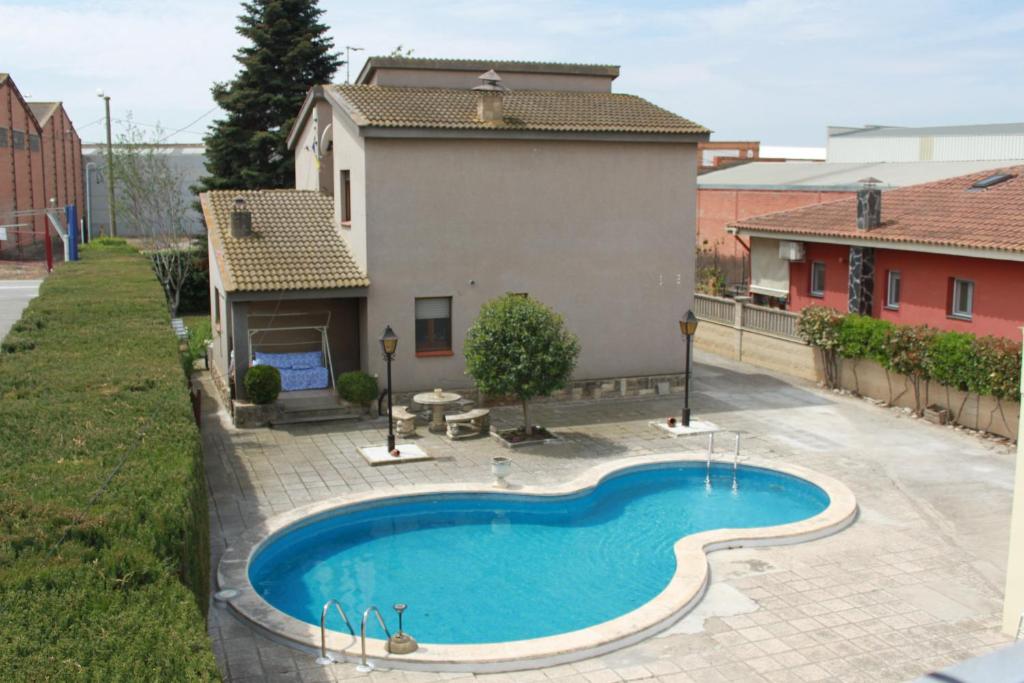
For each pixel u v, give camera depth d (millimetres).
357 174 21656
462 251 22203
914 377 22375
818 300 27297
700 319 31188
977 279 21547
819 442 20062
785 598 12516
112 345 15875
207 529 11586
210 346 27516
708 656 10906
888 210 26000
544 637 11211
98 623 6398
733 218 37781
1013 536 11328
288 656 10773
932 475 17828
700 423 21484
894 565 13633
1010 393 19547
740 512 16703
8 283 37594
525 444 19766
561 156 22688
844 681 10320
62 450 10109
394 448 18891
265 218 24078
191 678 5840
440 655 10609
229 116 41594
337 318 23438
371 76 24891
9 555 7152
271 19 41375
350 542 15297
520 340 19625
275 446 19484
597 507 16984
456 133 21422
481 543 15258
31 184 54375
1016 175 25250
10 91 50188
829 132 46156
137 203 44906
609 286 23672
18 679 5590
